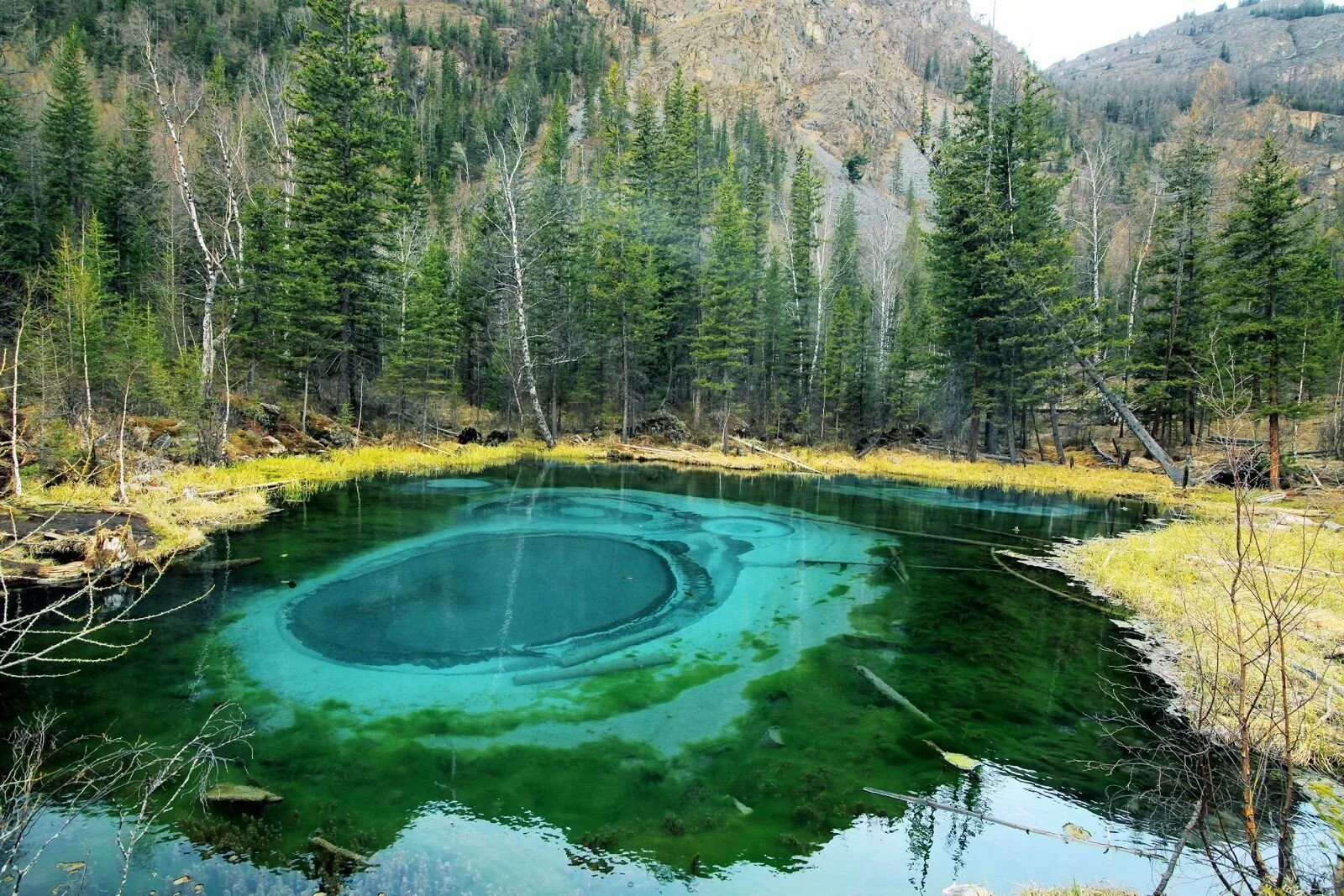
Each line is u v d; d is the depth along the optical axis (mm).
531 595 9906
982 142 27406
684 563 12102
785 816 4730
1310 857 4172
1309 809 4766
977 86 27375
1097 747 5785
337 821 4445
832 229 58375
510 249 30625
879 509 18297
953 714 6410
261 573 10195
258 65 40625
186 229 27375
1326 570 9906
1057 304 26312
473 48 91062
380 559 11375
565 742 5711
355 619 8531
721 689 6902
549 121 64438
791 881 4027
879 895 3914
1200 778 3982
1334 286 23250
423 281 27906
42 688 6184
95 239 21000
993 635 8633
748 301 33375
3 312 17125
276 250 23000
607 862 4160
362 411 27250
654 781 5148
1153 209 30172
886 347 38219
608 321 31359
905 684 7094
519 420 32812
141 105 29141
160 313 23016
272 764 5137
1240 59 196750
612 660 7617
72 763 4891
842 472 26797
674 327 35781
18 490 10508
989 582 11164
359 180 24609
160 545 10859
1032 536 15094
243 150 23672
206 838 4188
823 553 13039
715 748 5691
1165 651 8016
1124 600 10109
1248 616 7793
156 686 6371
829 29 113500
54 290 16953
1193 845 4441
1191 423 27141
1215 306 22781
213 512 13500
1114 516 17938
